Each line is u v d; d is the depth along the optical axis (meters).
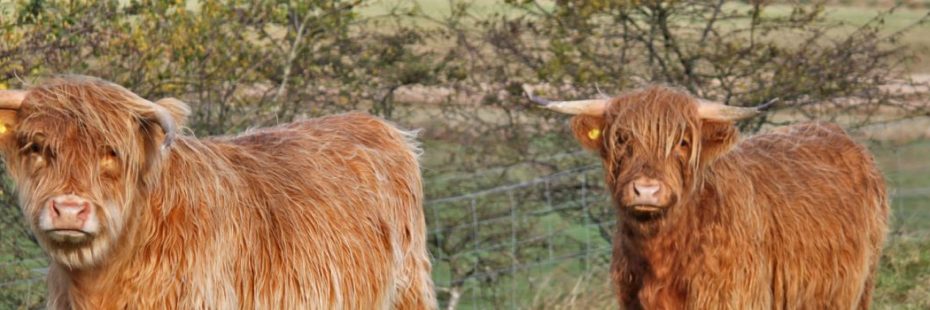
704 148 6.75
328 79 10.77
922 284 10.47
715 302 6.79
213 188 5.32
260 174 5.69
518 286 11.12
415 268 6.69
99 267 5.04
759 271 6.92
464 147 11.16
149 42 9.61
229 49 10.03
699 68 11.12
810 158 7.76
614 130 6.71
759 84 10.98
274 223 5.59
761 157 7.46
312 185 5.93
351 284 5.96
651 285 6.93
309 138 6.21
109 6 9.50
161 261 5.11
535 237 10.99
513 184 11.00
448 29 11.01
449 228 10.91
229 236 5.33
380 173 6.44
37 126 4.69
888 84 11.19
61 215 4.62
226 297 5.30
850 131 11.45
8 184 9.61
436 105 11.14
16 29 9.27
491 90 11.06
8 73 8.91
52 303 5.37
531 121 11.09
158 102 5.18
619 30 11.10
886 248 11.28
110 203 4.77
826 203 7.53
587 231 11.23
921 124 13.57
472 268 11.25
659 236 6.82
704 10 11.06
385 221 6.34
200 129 10.15
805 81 10.88
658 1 10.71
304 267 5.66
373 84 10.88
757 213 7.00
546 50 10.95
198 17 9.88
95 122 4.73
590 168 10.85
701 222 6.80
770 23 10.94
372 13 11.16
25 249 10.02
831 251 7.45
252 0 10.27
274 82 10.63
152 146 4.95
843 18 12.02
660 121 6.57
